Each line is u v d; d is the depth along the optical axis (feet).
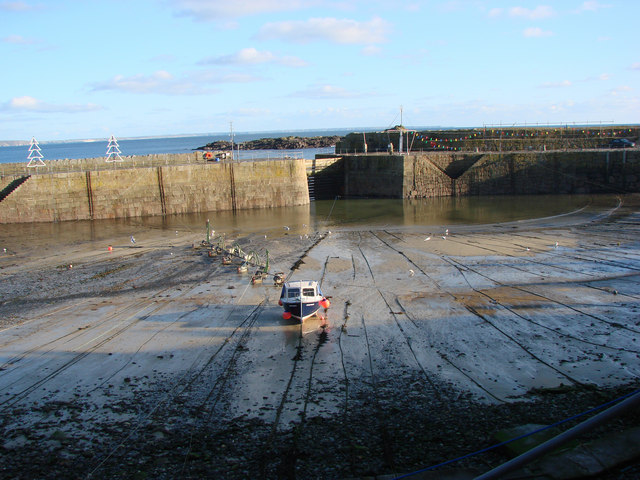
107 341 67.97
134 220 175.01
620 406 21.29
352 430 44.73
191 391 53.62
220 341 67.36
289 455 41.19
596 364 56.90
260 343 66.44
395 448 41.39
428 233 140.67
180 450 42.60
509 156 209.97
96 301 86.07
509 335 66.44
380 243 128.67
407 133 256.52
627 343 62.49
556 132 242.17
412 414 47.24
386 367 58.23
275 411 48.88
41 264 113.19
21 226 163.32
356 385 53.98
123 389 54.39
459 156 217.97
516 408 47.29
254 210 193.26
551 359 58.75
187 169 186.91
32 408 50.60
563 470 34.73
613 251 111.14
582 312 73.77
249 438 44.09
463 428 43.98
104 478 38.88
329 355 62.08
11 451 42.96
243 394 52.65
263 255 117.50
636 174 198.08
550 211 170.30
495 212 172.65
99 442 44.19
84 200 174.81
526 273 95.81
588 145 230.89
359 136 274.16
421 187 210.59
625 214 159.12
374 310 77.77
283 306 74.08
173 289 92.12
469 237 133.18
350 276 97.60
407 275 97.04
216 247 123.54
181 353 63.67
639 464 35.12
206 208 190.80
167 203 185.26
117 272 105.09
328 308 78.95
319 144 606.96
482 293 84.38
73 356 63.21
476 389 52.01
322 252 119.55
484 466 37.50
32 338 69.36
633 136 240.12
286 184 199.72
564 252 111.86
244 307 81.15
